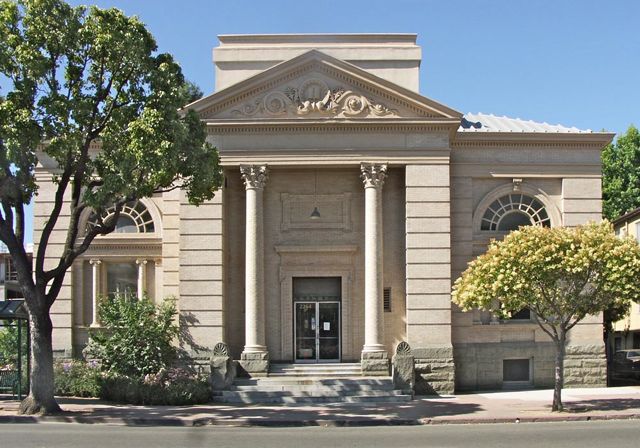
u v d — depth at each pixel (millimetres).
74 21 22391
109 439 17859
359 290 32094
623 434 18656
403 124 30922
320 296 32469
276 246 32062
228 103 31188
